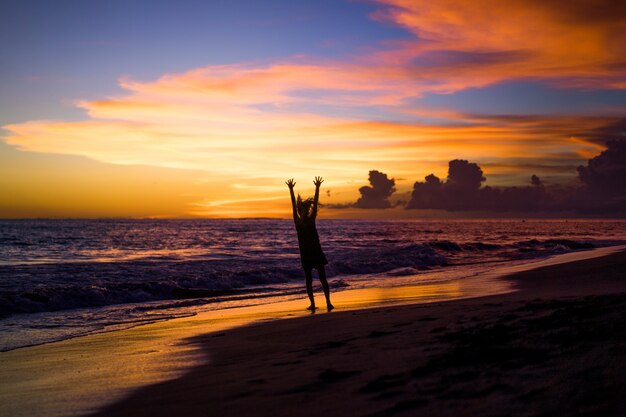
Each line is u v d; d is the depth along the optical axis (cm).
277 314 1046
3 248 3909
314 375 446
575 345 427
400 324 687
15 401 454
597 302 637
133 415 390
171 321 994
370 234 7306
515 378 361
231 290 1548
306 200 1077
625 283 1255
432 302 1070
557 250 3528
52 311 1152
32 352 711
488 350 449
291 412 349
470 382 365
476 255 3164
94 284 1588
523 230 10481
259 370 501
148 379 518
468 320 634
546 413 292
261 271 1852
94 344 766
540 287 1330
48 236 6122
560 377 350
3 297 1160
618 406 290
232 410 372
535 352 422
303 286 1659
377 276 1933
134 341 782
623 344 411
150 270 1966
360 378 416
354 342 595
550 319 548
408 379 395
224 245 4450
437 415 308
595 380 335
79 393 474
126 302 1317
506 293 1212
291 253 3394
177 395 438
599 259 2203
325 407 351
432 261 2558
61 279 1672
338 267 2106
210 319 1006
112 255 3200
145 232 7969
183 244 4606
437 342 523
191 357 628
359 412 330
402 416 313
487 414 300
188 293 1470
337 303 1179
